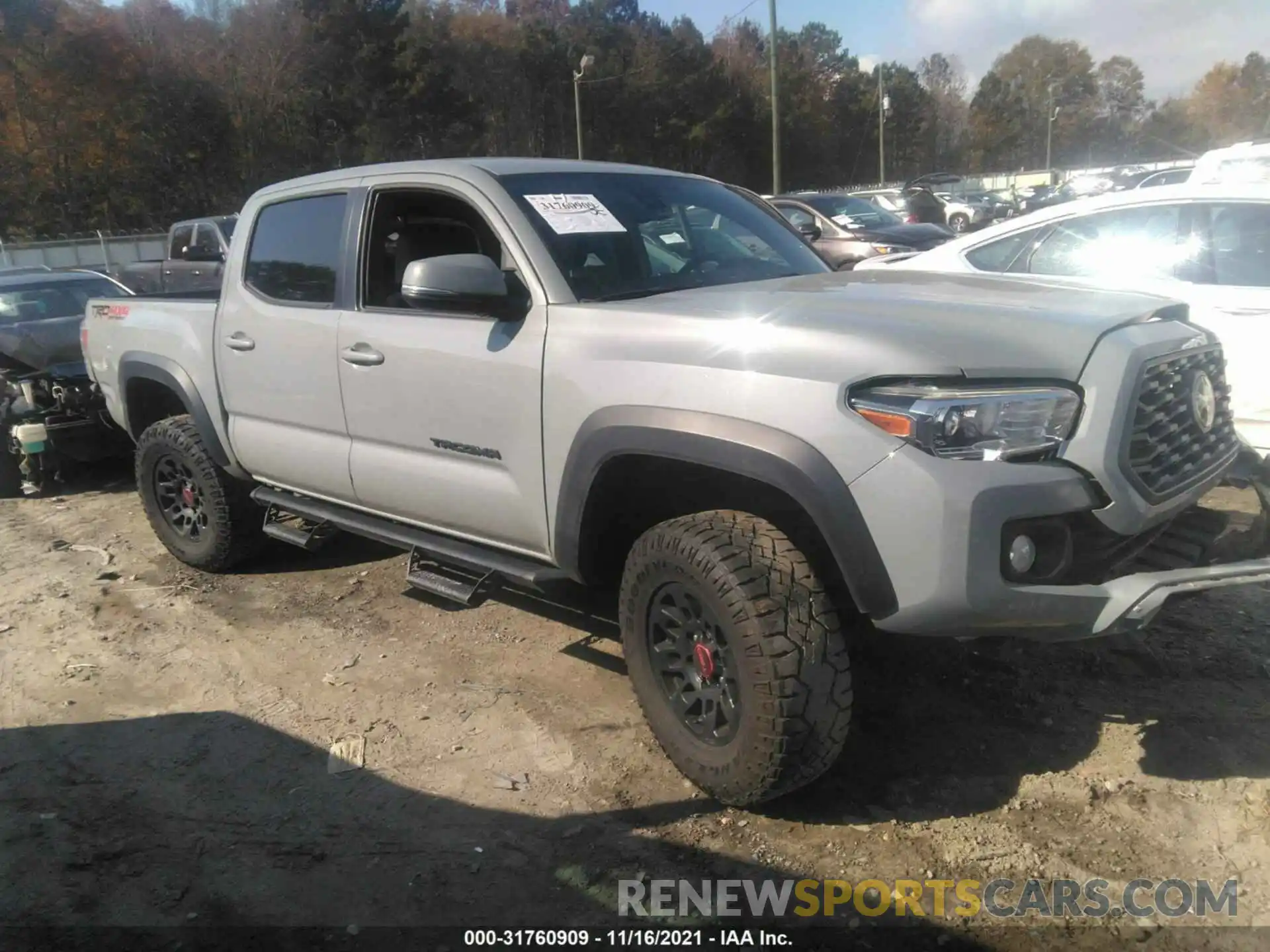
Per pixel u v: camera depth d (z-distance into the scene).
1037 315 2.89
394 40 52.03
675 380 2.95
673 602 3.12
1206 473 3.06
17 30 46.84
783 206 13.83
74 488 7.39
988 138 103.44
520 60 61.72
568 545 3.32
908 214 15.66
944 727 3.48
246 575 5.30
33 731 3.76
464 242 3.94
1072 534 2.70
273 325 4.35
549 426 3.30
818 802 3.11
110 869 2.94
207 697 3.98
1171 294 5.43
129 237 34.34
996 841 2.90
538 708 3.78
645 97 63.19
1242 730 3.38
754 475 2.77
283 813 3.19
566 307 3.32
